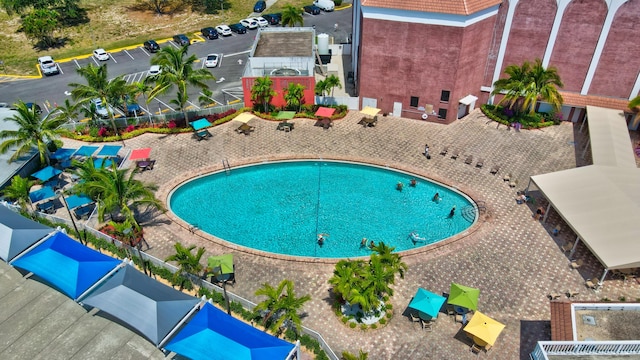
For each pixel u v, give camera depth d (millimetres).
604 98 45188
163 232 33562
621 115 43031
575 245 30562
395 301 28188
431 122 47781
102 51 63719
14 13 76438
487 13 43406
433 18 41719
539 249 32062
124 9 81500
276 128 46750
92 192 31172
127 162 41406
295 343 24547
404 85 46500
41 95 54406
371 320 26703
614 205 31547
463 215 35812
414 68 45094
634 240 28719
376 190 38781
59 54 65688
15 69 61406
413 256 31406
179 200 37531
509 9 44250
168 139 45031
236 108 49594
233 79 57656
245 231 34406
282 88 49062
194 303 25609
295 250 32781
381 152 42844
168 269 29594
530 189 37875
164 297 25391
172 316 24641
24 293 28484
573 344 20422
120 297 25266
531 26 44469
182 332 23531
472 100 46688
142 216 35125
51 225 34281
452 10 40812
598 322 22922
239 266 30656
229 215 35969
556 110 46312
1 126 44094
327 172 41156
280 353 22484
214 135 45625
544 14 43438
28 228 30766
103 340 25500
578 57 44438
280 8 82812
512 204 36375
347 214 36094
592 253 30109
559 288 29000
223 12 80688
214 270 28812
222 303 27422
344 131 46219
